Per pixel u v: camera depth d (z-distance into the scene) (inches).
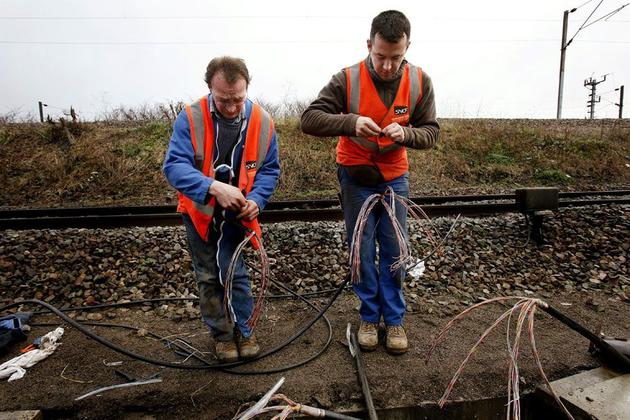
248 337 106.4
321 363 105.0
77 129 339.3
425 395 96.0
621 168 379.9
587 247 174.6
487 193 303.4
